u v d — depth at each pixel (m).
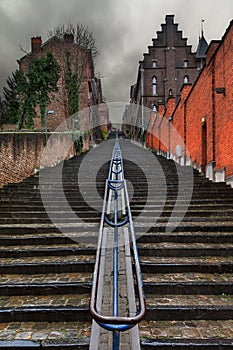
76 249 6.38
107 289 4.96
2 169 11.85
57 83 32.59
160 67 52.09
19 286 5.12
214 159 13.70
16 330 4.27
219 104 13.12
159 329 4.24
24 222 8.16
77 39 35.09
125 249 6.26
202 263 5.70
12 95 35.72
